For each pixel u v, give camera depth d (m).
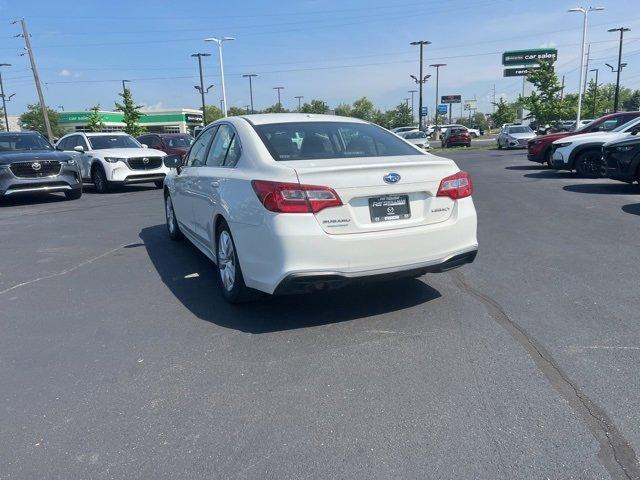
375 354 3.78
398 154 4.69
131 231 8.55
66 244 7.66
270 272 3.97
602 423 2.89
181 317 4.59
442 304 4.69
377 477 2.53
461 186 4.38
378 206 4.05
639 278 5.23
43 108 38.91
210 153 5.57
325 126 4.95
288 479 2.53
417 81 48.44
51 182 12.61
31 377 3.59
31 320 4.63
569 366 3.51
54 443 2.86
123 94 44.66
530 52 75.25
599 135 13.42
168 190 7.39
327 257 3.89
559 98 41.69
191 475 2.58
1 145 13.09
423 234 4.14
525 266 5.76
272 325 4.35
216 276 5.83
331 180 3.90
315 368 3.60
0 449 2.82
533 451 2.67
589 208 9.11
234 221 4.34
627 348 3.74
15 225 9.48
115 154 14.77
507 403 3.10
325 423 2.97
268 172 4.07
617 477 2.48
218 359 3.77
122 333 4.29
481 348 3.81
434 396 3.21
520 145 30.70
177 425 3.00
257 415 3.07
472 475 2.52
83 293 5.35
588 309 4.47
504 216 8.67
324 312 4.59
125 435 2.92
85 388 3.43
